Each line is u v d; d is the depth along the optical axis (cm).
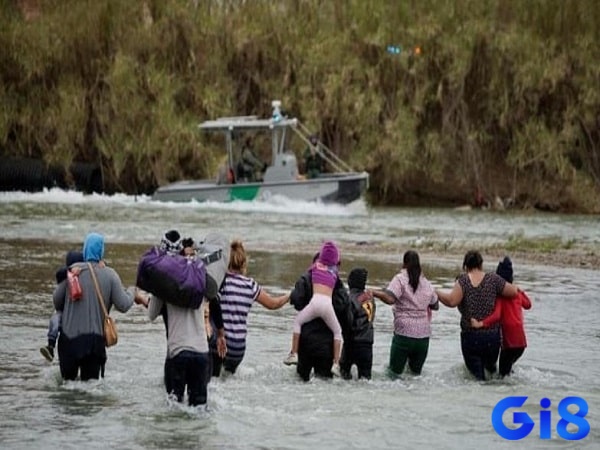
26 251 6088
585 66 11812
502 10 12025
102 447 2473
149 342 3662
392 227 8525
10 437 2533
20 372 3173
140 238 6944
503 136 12056
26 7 11788
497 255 6494
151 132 11100
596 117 11831
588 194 11725
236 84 11750
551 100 11950
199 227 7856
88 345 2984
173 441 2534
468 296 3278
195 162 11150
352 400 2973
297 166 10206
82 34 11450
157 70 11312
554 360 3575
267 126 9744
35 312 4131
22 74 11375
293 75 11731
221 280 3086
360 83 11669
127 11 11606
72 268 2992
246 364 3388
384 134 11569
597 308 4600
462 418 2817
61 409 2783
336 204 9712
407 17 11912
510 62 11881
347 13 11938
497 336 3266
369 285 4919
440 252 6556
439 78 11831
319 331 3169
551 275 5628
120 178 11300
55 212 8962
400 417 2811
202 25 11650
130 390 2991
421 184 11944
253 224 8275
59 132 11175
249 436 2595
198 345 2750
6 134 11206
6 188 11200
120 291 3012
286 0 12025
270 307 3272
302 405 2903
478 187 11894
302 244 6850
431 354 3625
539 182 11831
